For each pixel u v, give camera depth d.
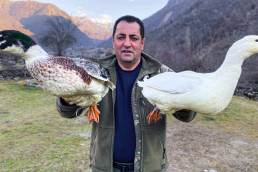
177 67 14.85
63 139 4.72
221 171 3.71
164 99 1.53
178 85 1.50
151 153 1.78
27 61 1.41
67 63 1.35
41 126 5.51
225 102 1.49
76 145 4.43
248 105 8.71
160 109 1.60
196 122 6.27
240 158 4.18
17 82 12.58
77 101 1.52
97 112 1.67
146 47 15.64
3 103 7.82
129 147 1.81
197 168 3.77
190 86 1.47
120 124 1.82
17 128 5.31
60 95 1.41
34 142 4.50
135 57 1.82
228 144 4.78
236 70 1.48
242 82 14.05
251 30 18.44
